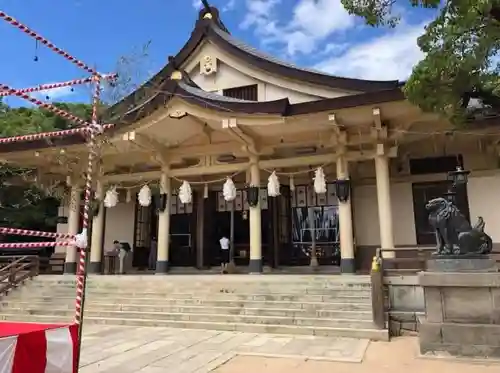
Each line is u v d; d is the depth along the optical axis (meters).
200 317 11.05
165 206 16.95
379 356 7.67
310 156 15.38
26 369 4.08
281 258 18.09
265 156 16.27
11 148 16.58
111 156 17.44
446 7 7.32
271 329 10.05
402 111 13.12
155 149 16.23
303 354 7.80
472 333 7.39
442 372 6.51
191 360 7.43
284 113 13.55
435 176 16.03
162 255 16.61
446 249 8.24
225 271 17.28
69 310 12.24
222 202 19.80
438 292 7.77
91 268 17.28
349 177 15.65
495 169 15.33
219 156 16.81
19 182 20.05
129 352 8.08
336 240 17.62
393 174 16.61
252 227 15.62
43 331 4.38
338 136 14.56
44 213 22.14
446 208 8.34
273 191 15.12
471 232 8.05
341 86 15.92
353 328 9.60
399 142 14.81
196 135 16.48
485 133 13.43
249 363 7.18
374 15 7.82
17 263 15.20
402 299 10.52
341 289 11.49
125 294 13.02
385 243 13.84
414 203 16.31
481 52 7.22
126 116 14.61
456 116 9.20
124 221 20.91
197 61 18.45
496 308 7.44
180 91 14.44
